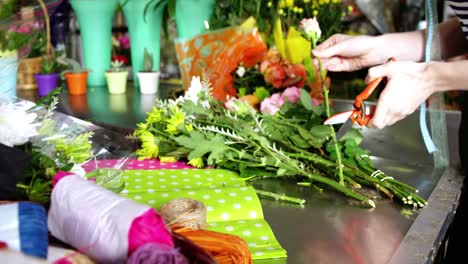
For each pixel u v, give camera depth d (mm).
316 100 1320
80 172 752
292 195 922
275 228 762
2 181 614
